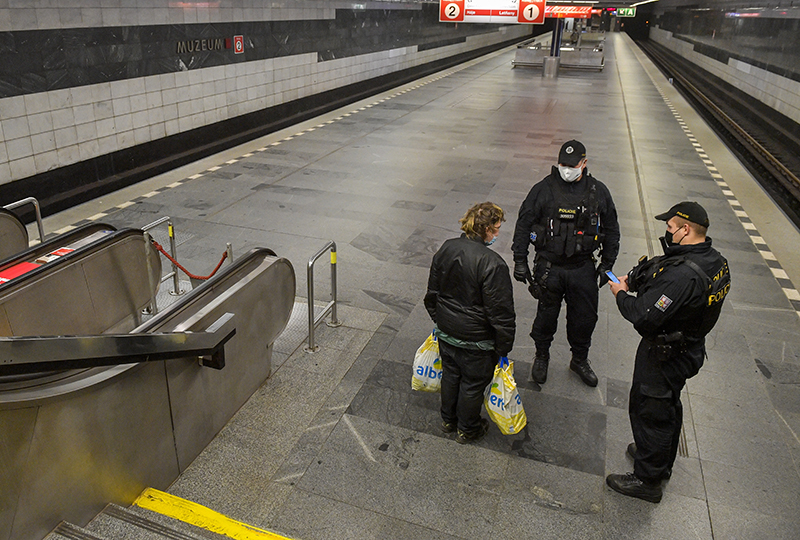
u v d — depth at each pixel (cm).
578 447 407
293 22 1473
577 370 483
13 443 245
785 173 1151
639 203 948
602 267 442
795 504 362
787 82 1502
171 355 314
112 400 295
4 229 549
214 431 402
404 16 2328
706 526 343
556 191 420
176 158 1091
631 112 1812
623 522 345
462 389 383
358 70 1942
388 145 1306
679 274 306
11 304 399
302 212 867
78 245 501
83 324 477
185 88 1112
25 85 791
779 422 438
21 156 802
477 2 1761
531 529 338
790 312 608
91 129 909
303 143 1312
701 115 1820
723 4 2492
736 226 859
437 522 340
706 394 469
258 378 454
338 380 475
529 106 1881
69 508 283
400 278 666
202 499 351
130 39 960
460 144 1328
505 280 339
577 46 3484
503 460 392
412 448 400
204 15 1135
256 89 1355
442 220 849
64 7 828
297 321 562
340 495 358
